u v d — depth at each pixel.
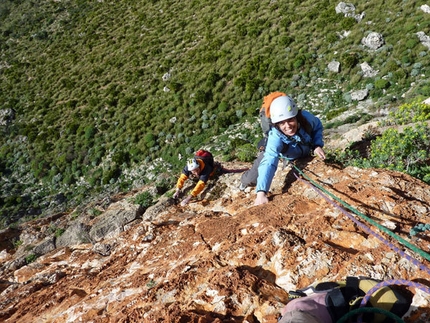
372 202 4.29
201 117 33.84
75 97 43.47
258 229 4.51
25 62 53.38
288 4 40.69
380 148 6.16
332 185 5.04
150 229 6.12
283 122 5.08
